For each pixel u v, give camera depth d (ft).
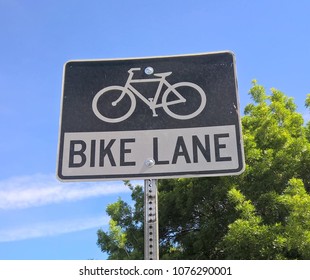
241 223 21.86
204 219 26.63
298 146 26.66
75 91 8.49
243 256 22.00
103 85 8.53
